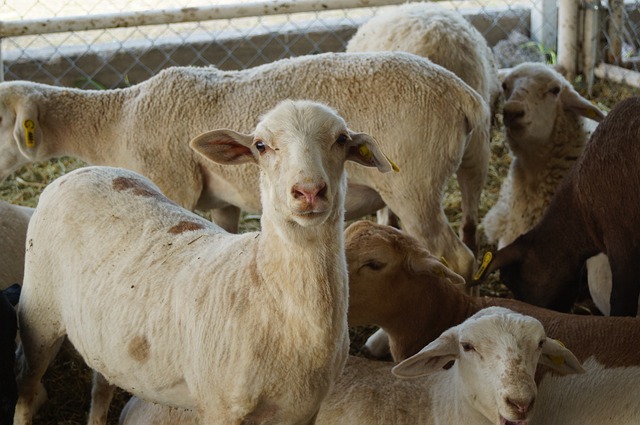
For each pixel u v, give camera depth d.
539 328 3.72
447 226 5.45
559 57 9.77
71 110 5.85
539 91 6.45
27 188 7.89
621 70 9.36
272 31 10.04
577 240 5.63
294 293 3.33
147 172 5.70
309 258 3.28
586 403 4.29
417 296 4.77
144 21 8.39
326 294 3.32
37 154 5.89
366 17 10.57
